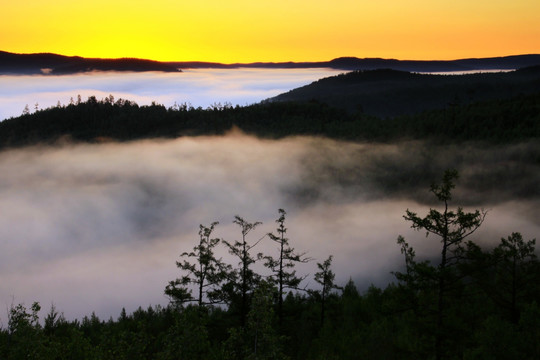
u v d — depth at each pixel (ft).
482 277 63.93
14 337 62.39
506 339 63.62
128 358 56.70
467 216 60.03
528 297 75.92
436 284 62.08
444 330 59.88
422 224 63.05
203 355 56.80
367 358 75.41
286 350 83.10
